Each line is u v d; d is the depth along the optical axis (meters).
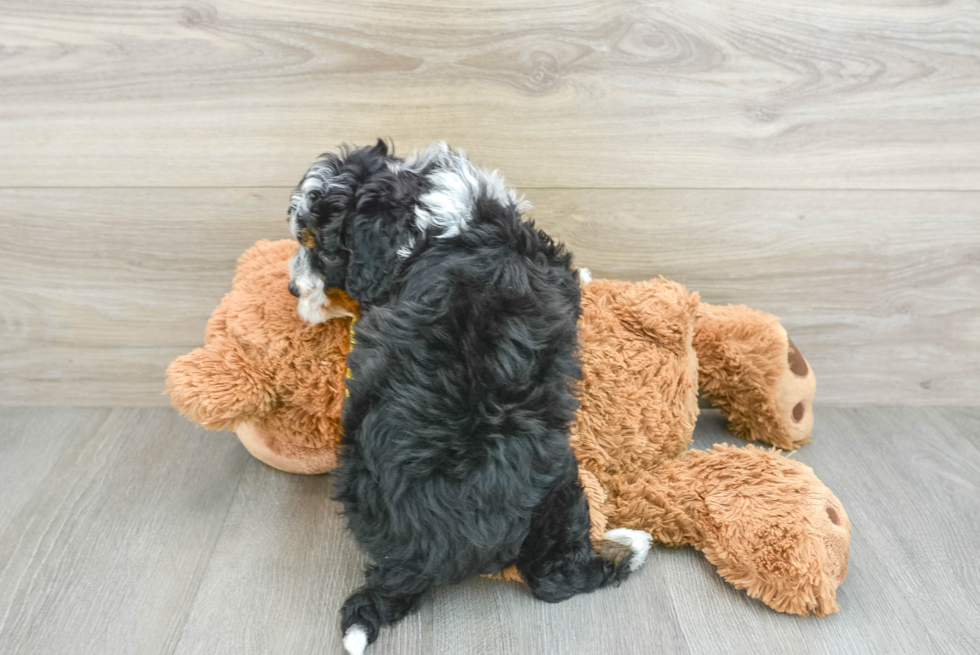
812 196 1.23
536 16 1.09
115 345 1.33
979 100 1.17
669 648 0.90
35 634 0.91
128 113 1.14
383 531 0.82
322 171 0.84
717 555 0.98
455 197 0.82
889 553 1.06
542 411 0.80
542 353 0.80
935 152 1.20
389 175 0.83
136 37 1.09
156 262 1.26
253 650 0.89
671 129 1.18
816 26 1.11
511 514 0.81
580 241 1.26
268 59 1.11
